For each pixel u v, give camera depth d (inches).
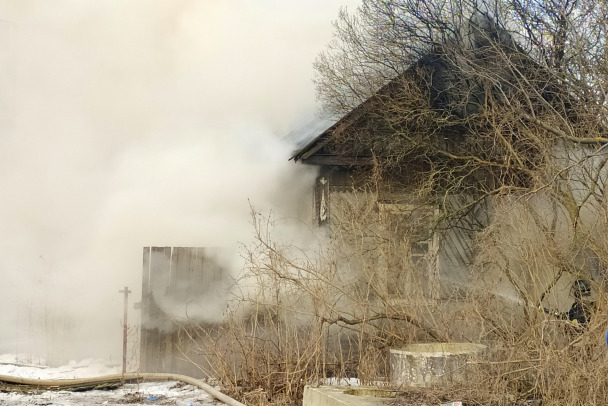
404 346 360.8
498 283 360.5
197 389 415.8
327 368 392.5
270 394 368.5
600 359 263.3
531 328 299.6
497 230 370.6
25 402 375.9
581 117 505.7
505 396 284.5
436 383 299.7
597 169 411.5
